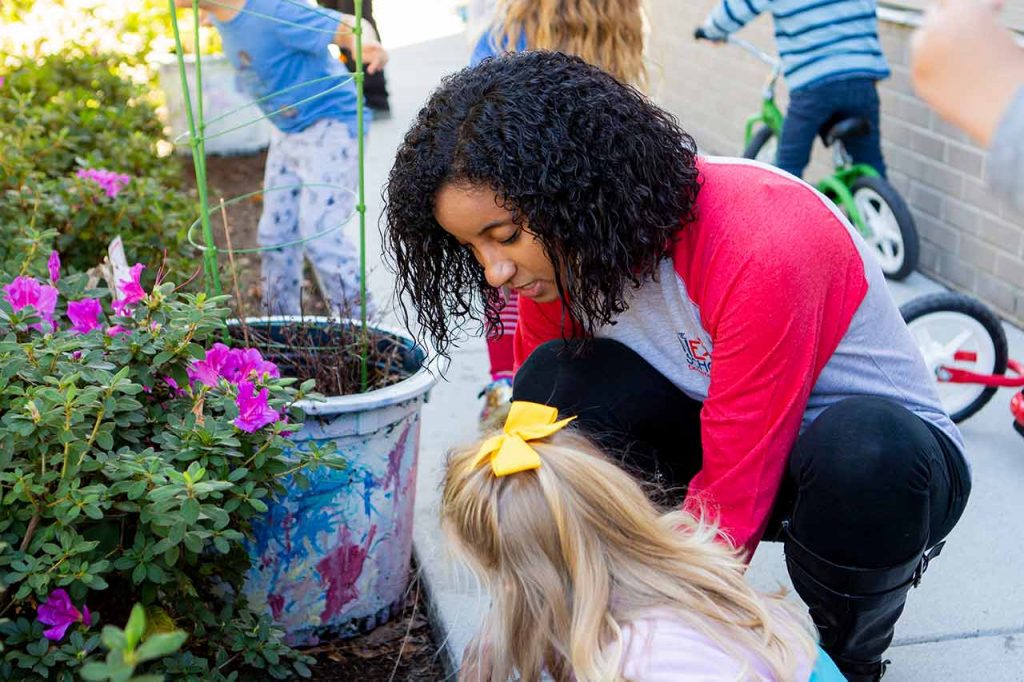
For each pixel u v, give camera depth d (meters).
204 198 2.61
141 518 1.83
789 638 1.70
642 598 1.68
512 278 1.86
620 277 1.80
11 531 1.86
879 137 4.74
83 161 3.55
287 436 2.21
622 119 1.75
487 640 1.82
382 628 2.65
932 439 1.99
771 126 5.20
